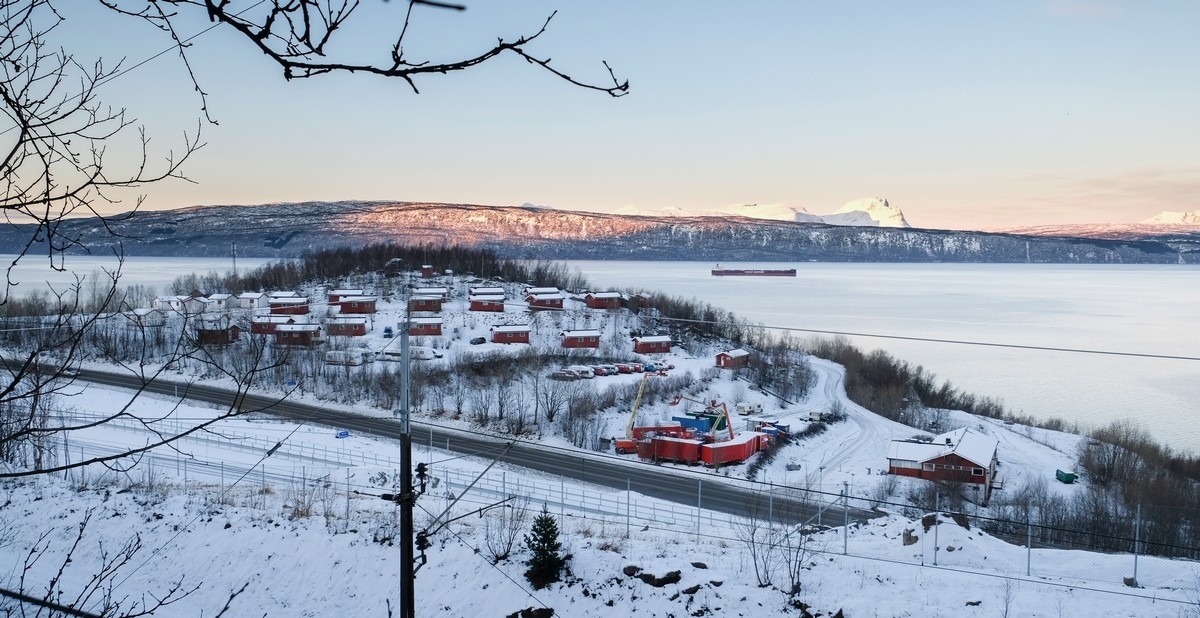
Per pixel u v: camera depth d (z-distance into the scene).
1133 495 47.50
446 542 27.75
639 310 105.88
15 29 4.88
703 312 112.25
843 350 101.38
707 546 28.88
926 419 74.94
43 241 5.18
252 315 77.38
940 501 46.56
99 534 28.30
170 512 30.27
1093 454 57.28
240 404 6.14
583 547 27.08
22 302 53.59
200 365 64.12
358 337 83.50
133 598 24.41
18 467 33.31
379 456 48.31
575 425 59.38
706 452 53.59
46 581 23.89
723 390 77.25
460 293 111.06
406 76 4.23
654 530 33.72
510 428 58.44
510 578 25.09
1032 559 28.45
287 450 48.41
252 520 29.70
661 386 73.44
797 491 47.47
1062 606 23.42
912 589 24.61
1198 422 77.62
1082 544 38.19
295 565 27.06
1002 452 62.78
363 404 62.03
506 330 85.62
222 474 38.62
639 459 54.31
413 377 66.81
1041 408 84.50
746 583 24.86
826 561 26.89
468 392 66.19
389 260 126.38
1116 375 104.88
